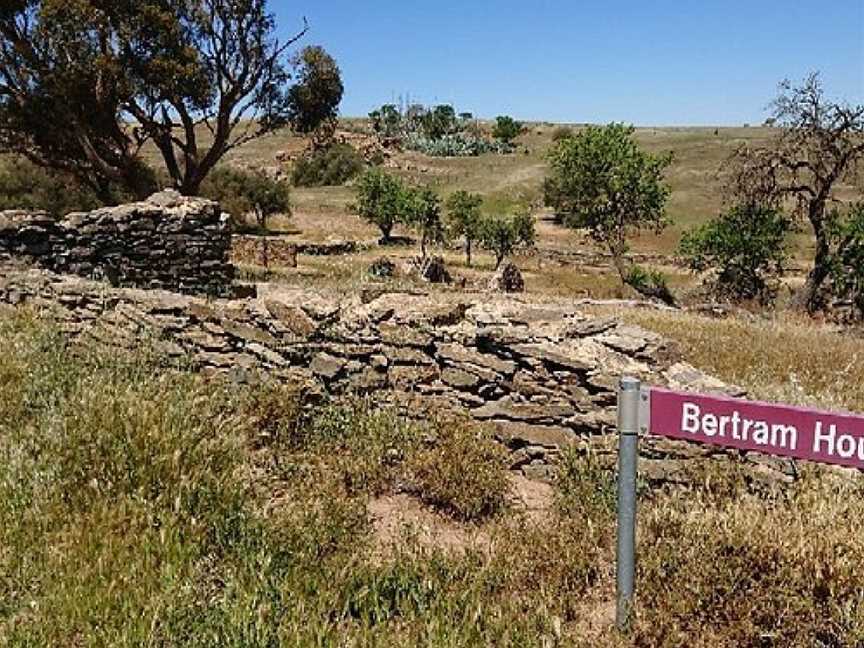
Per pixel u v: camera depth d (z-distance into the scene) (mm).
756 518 4188
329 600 3861
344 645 3510
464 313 6348
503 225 39812
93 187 25844
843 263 25609
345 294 6945
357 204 49938
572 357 5652
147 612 3607
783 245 30266
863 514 4402
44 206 31312
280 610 3680
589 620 3941
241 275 20781
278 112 26359
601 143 30672
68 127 23781
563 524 4699
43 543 4215
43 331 7844
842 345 13578
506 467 5719
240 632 3438
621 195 30797
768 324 17531
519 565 4305
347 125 107125
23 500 4551
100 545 4195
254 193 47469
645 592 3895
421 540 4777
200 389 6234
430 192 43812
